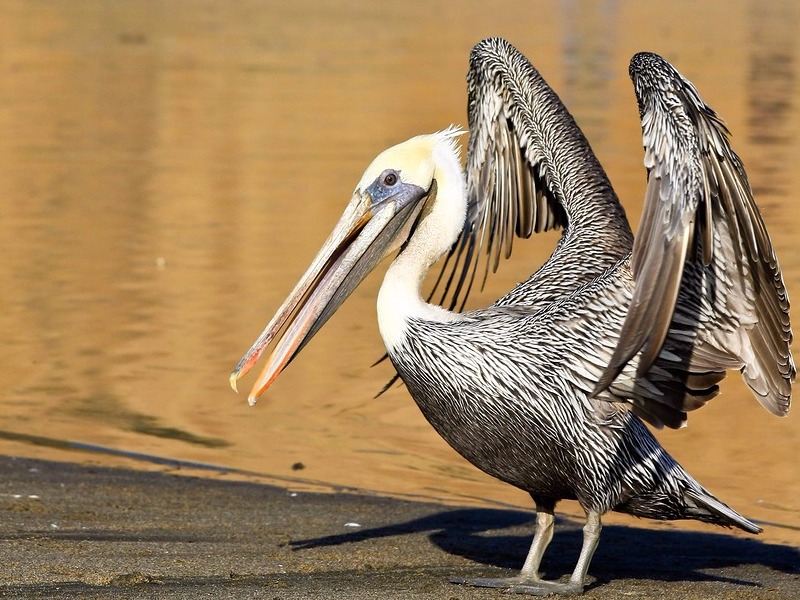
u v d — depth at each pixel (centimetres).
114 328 1798
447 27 6091
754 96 3981
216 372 1644
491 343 987
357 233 1065
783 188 2683
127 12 6531
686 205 848
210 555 1047
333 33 5769
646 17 6731
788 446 1416
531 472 1006
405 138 3284
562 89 4194
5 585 921
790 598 967
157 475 1317
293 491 1285
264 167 2948
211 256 2191
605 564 1089
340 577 996
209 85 4203
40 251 2216
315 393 1586
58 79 4309
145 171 2909
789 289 1917
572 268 1074
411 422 1511
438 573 1024
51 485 1264
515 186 1210
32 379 1602
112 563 998
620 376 965
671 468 990
